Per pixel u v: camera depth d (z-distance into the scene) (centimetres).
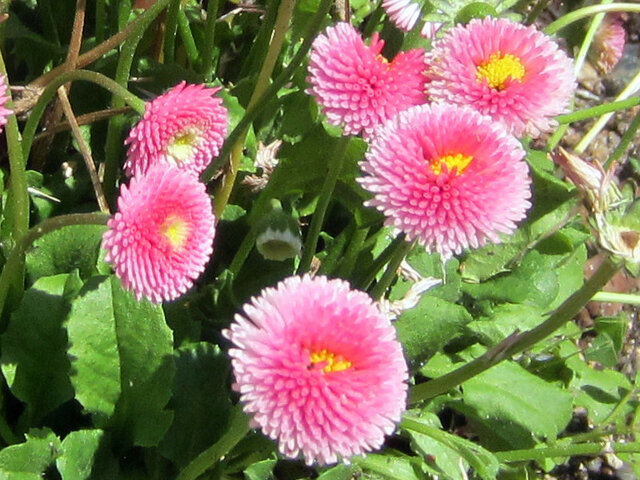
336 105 34
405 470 40
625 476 49
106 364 37
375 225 43
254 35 48
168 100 35
